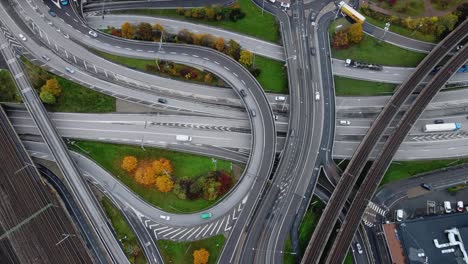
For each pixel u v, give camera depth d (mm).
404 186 153375
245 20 171250
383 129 149750
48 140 147875
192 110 159625
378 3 174250
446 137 158500
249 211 143125
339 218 146250
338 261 134250
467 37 170875
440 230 141750
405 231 142000
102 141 153750
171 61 161625
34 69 157875
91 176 148750
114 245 139250
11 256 137375
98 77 161000
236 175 150500
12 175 144750
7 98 152500
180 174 149125
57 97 156875
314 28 169625
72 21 168875
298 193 146500
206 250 138375
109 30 169125
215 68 160000
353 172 144625
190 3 175625
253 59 164500
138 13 174000
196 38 162500
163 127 156875
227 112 160250
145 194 146625
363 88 163875
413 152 156500
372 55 167875
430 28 167750
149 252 140375
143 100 159125
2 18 165875
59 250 138000
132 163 147125
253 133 150000
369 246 143125
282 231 142625
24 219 140875
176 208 144750
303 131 153625
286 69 163625
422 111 151500
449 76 156500
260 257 139500
